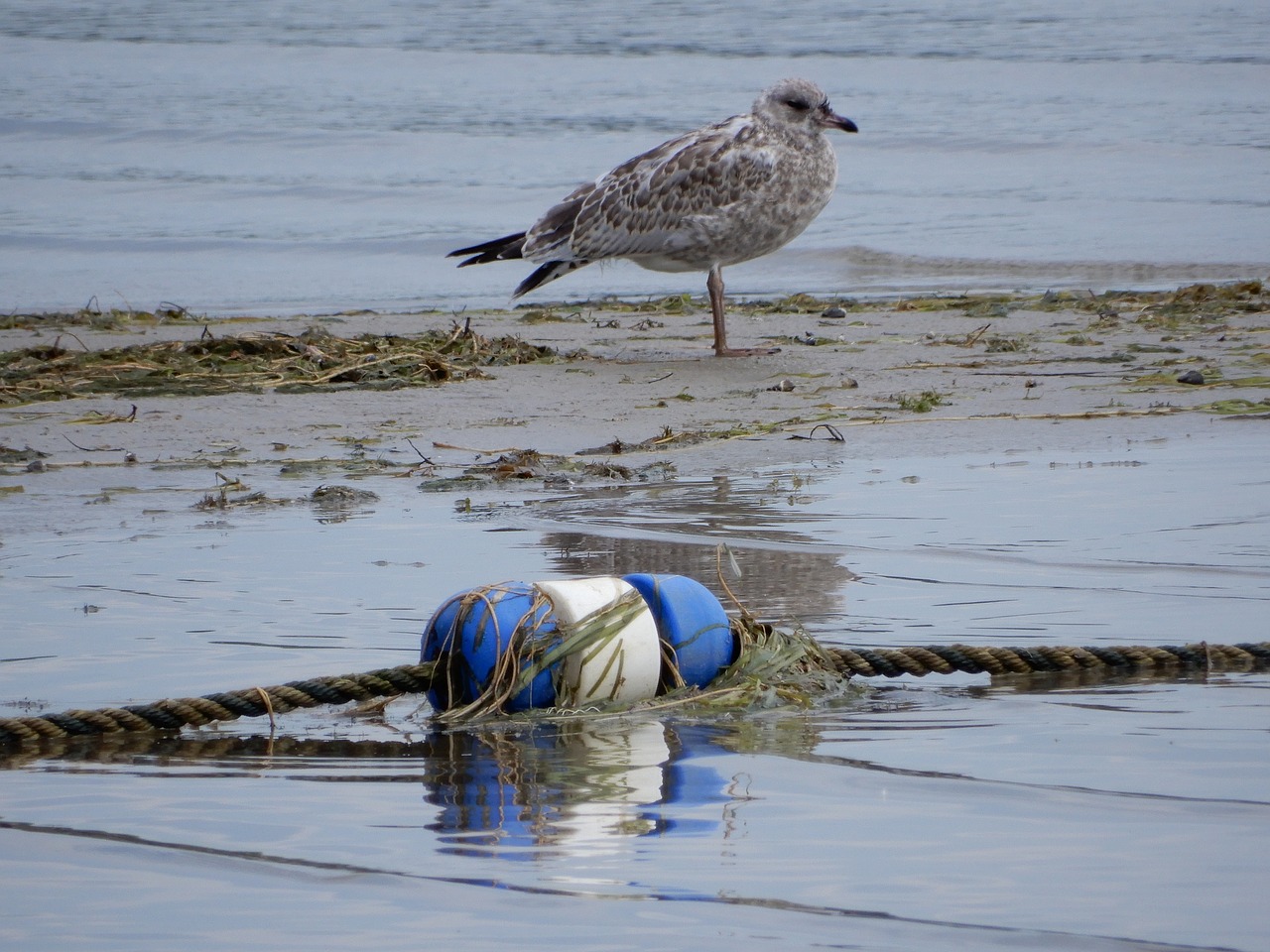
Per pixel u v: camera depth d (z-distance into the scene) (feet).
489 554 31.76
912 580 29.27
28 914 15.72
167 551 32.40
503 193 117.08
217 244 99.81
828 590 28.63
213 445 44.78
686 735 21.21
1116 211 105.91
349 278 90.33
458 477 40.11
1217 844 16.99
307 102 158.61
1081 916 15.33
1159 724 21.24
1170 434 43.47
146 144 137.90
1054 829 17.48
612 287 88.28
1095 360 56.70
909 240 97.25
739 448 43.50
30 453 43.19
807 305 75.51
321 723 22.22
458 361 57.72
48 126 142.92
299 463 41.93
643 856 16.93
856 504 36.01
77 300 82.89
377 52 188.03
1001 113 144.56
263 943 15.03
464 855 17.02
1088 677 23.75
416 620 27.04
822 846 17.10
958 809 18.13
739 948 14.74
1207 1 218.59
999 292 82.38
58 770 20.16
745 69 172.96
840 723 21.71
